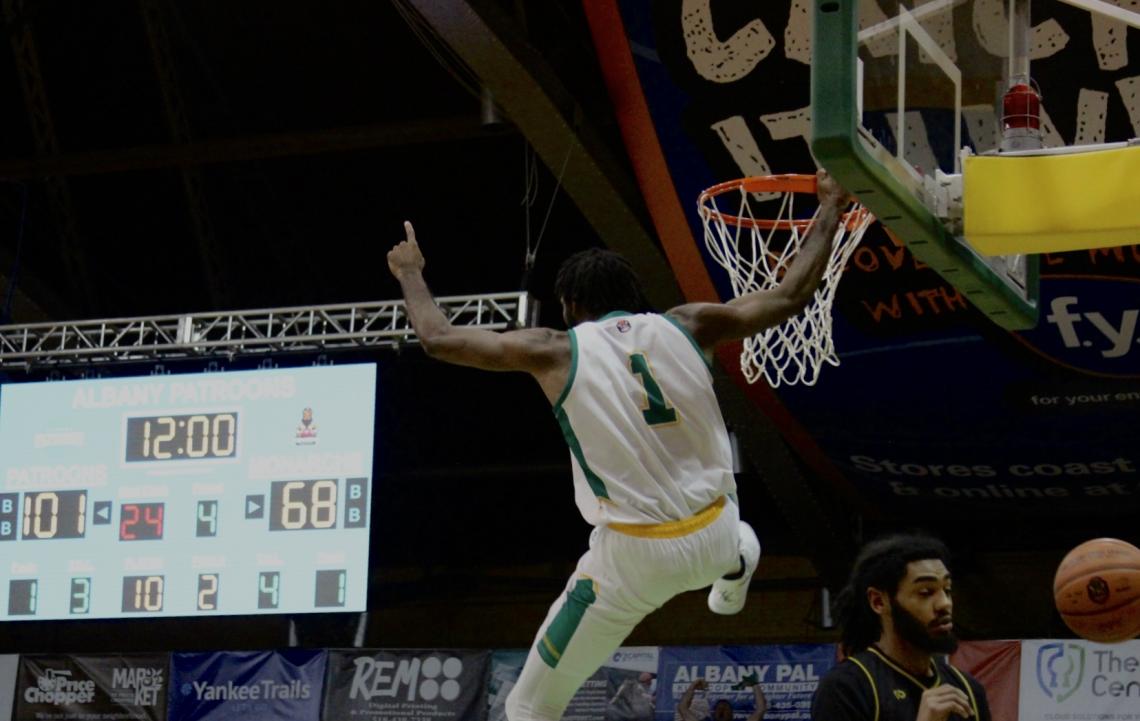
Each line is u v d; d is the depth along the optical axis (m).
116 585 14.05
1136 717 11.64
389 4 14.66
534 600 17.56
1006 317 6.24
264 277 17.17
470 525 17.69
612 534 4.24
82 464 14.38
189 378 14.34
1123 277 11.71
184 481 14.12
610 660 12.95
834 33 4.89
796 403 13.07
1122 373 12.25
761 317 4.54
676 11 11.23
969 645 12.13
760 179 7.62
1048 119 10.23
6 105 16.38
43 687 13.67
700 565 4.24
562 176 12.18
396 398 17.38
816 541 14.54
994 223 5.43
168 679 13.51
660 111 11.57
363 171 16.16
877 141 5.09
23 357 14.64
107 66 15.89
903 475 13.87
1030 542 16.25
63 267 17.19
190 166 16.05
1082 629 4.64
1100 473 13.35
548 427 17.36
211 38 15.38
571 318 4.69
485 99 12.79
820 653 12.69
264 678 13.37
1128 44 9.98
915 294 12.12
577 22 12.75
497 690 12.95
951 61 5.85
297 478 13.90
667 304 12.91
